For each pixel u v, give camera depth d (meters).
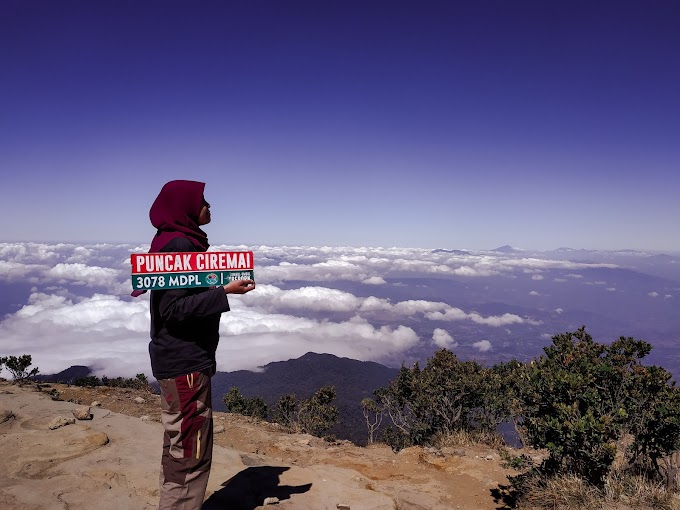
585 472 4.79
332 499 3.52
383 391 18.88
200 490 2.45
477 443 8.59
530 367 5.48
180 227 2.33
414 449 7.23
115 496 2.82
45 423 4.09
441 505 4.03
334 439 8.29
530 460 5.41
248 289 2.33
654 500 4.30
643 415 4.96
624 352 5.87
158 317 2.35
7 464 3.16
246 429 7.62
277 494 3.45
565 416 4.85
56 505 2.59
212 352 2.48
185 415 2.38
